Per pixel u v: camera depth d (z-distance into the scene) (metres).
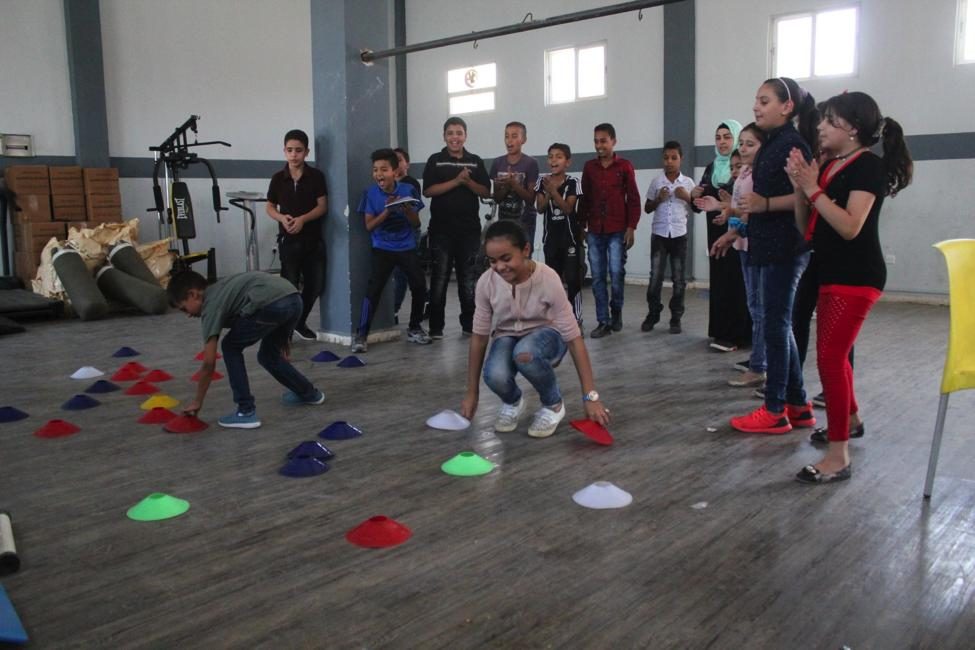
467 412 3.37
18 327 6.19
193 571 2.12
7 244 8.58
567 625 1.83
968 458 2.96
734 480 2.76
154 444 3.26
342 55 5.20
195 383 4.36
